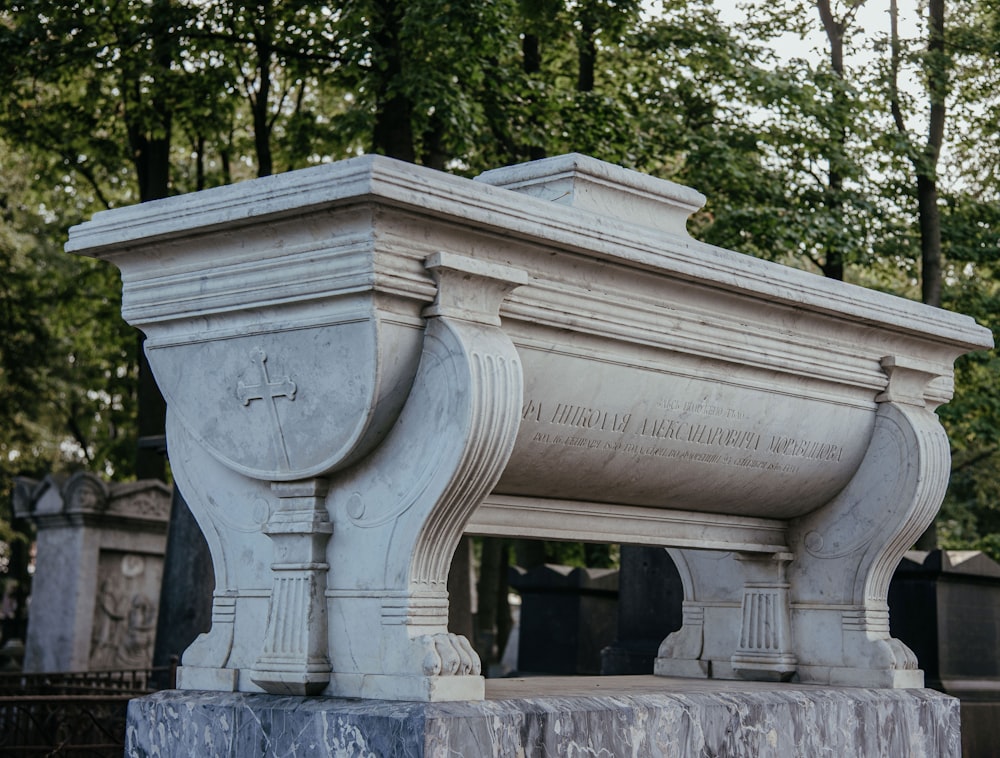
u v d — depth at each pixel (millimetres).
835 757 4566
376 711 3303
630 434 4199
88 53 14664
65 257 22797
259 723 3527
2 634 28094
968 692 7758
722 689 4570
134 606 15602
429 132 13953
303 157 17156
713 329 4336
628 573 8906
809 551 5258
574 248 3736
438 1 12258
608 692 4066
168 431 3971
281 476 3611
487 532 4012
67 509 15094
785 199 15062
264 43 15000
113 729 9914
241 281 3537
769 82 14625
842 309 4750
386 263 3283
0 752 9227
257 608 3744
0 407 24609
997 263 16750
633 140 14172
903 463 5047
